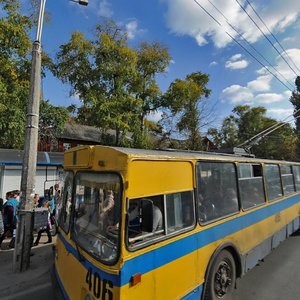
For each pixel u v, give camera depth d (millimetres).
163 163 3498
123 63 19375
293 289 5383
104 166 3316
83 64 18953
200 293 3984
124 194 2980
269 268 6473
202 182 4270
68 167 4441
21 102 14367
